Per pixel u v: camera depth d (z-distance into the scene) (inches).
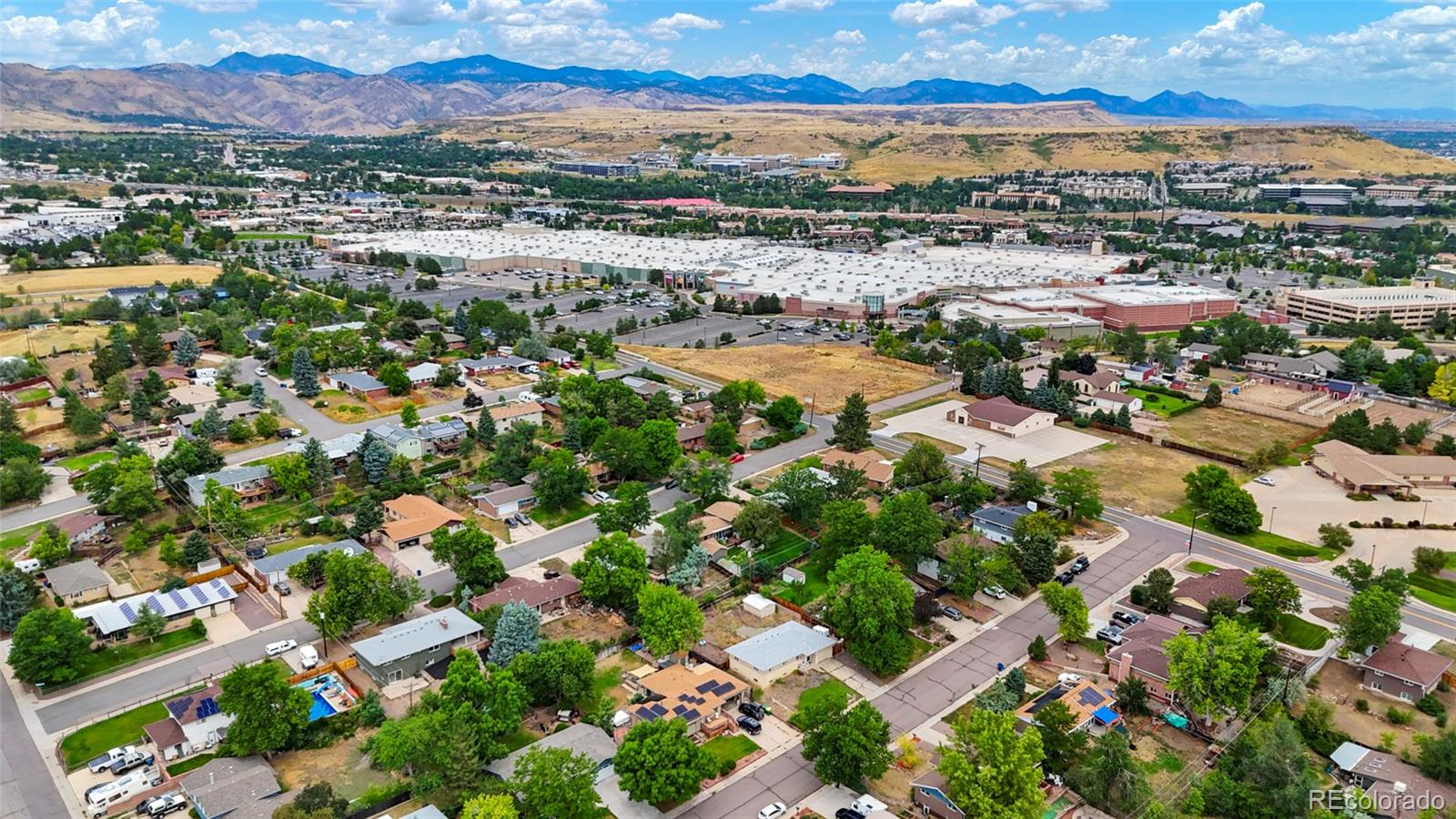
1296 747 3996.1
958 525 6501.0
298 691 4291.3
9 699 4648.1
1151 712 4598.9
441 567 6063.0
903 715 4601.4
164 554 5890.8
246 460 7657.5
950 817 3782.0
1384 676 4756.4
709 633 5319.9
